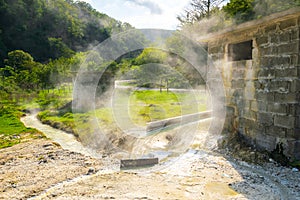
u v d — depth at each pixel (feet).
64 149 22.15
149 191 13.25
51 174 16.30
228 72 21.94
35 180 15.38
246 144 19.77
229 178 14.87
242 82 20.35
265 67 17.99
